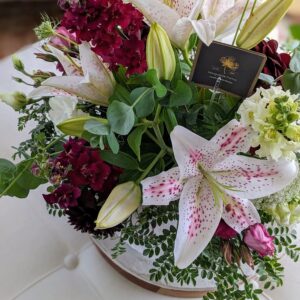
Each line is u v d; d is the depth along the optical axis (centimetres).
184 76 50
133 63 47
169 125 47
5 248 69
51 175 50
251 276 62
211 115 50
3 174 53
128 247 64
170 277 55
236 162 46
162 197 46
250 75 45
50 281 67
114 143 45
